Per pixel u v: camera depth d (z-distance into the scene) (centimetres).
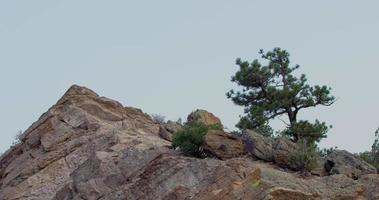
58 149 4125
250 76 4609
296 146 3428
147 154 3544
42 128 4312
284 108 4478
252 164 3167
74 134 4219
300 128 4212
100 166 3566
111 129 4262
